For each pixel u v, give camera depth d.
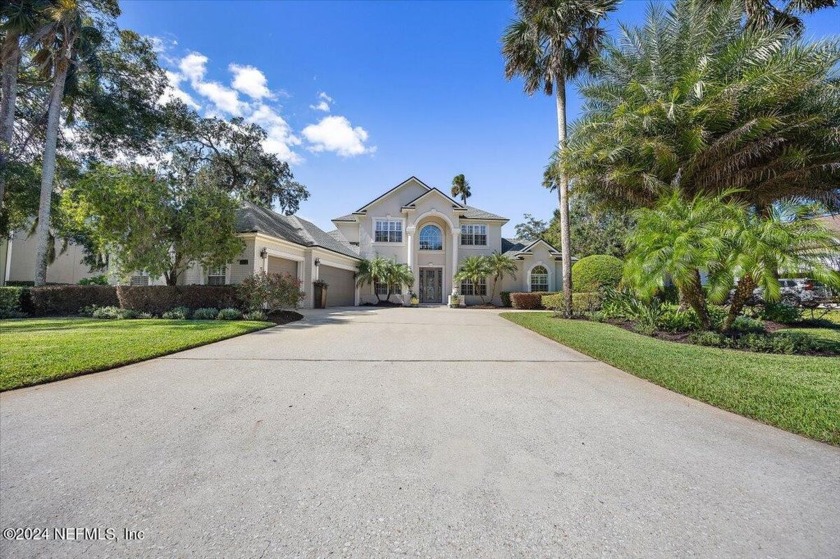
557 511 2.38
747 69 10.28
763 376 5.52
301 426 3.70
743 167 10.81
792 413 4.05
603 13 13.70
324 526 2.21
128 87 21.42
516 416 4.06
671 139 11.11
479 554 2.00
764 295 7.80
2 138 15.77
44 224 15.40
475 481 2.72
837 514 2.38
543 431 3.66
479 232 28.23
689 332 9.53
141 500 2.44
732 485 2.72
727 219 8.46
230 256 14.05
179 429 3.59
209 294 13.65
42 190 15.45
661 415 4.14
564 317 14.87
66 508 2.34
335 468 2.89
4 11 14.63
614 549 2.04
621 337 9.34
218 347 7.74
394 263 24.97
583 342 8.48
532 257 26.86
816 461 3.11
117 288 13.66
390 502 2.45
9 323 10.91
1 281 24.11
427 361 6.77
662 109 10.69
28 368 5.39
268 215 20.39
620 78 12.95
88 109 20.08
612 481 2.75
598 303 15.88
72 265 27.72
